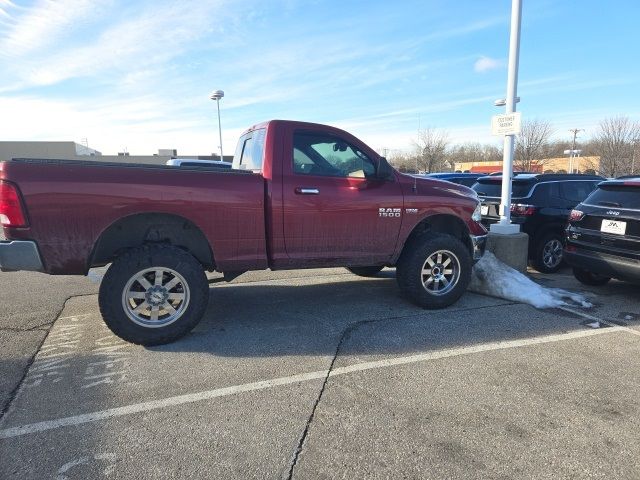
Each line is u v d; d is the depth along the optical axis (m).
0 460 2.52
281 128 4.50
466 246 5.51
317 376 3.54
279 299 5.66
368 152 4.88
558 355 3.97
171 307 4.16
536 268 7.79
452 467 2.48
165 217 4.13
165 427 2.85
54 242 3.76
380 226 4.86
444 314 5.06
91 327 4.64
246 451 2.61
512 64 6.49
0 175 3.62
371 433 2.79
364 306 5.35
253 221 4.33
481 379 3.50
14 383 3.41
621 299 5.81
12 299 5.70
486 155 74.38
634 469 2.47
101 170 3.84
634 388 3.38
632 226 5.37
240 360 3.83
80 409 3.05
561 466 2.49
